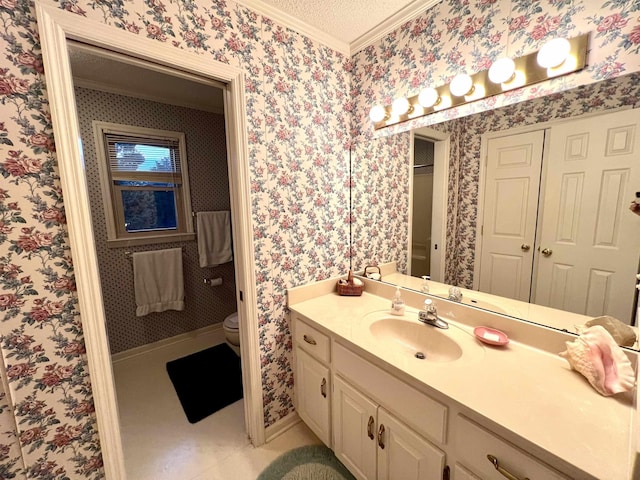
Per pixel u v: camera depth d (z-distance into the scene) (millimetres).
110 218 2361
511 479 744
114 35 1001
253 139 1387
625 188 942
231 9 1270
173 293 2650
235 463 1501
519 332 1166
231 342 2396
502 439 759
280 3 1352
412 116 1528
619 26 914
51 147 933
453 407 870
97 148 2262
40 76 900
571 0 998
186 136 2729
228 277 3131
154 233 2627
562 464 642
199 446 1610
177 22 1134
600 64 961
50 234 954
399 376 1028
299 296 1666
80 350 1040
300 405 1658
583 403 810
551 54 1000
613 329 962
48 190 940
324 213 1754
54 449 1029
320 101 1652
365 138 1775
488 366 1002
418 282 1611
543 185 1129
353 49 1747
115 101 2334
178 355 2607
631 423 732
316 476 1423
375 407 1143
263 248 1488
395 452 1082
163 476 1430
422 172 1535
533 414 770
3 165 871
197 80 1278
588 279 1041
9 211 890
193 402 1979
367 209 1817
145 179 2543
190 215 2789
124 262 2465
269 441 1644
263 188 1451
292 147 1547
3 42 841
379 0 1354
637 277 900
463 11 1279
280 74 1457
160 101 2543
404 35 1506
